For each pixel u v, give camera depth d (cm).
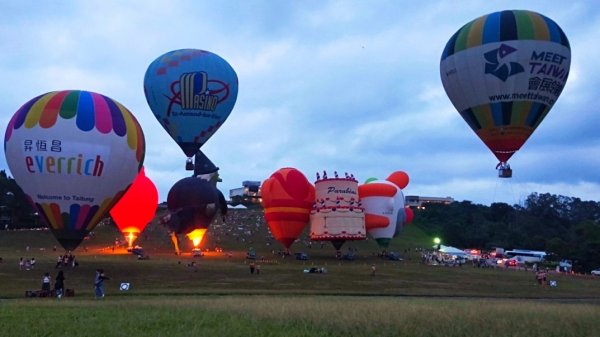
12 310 1463
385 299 2384
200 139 4531
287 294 2736
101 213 3506
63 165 3316
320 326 1164
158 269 3922
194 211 4994
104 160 3416
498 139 3244
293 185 5716
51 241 6875
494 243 11375
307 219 5766
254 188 13538
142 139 3725
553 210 15262
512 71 3102
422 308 1531
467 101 3284
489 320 1242
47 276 2461
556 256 9031
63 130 3347
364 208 6250
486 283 3972
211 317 1301
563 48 3166
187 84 4366
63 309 1505
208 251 6156
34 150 3312
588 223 10581
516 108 3139
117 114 3581
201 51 4572
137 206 5581
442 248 8206
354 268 4872
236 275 3803
